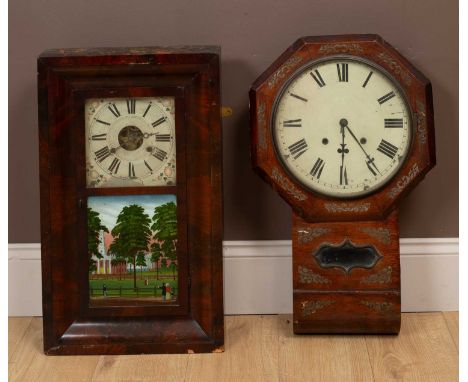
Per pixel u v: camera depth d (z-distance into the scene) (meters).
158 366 3.01
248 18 3.24
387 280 3.11
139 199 3.05
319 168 3.07
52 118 3.00
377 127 3.05
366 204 3.09
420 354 3.06
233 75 3.27
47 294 3.07
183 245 3.06
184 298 3.08
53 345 3.09
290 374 2.94
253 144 3.08
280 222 3.37
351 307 3.13
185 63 2.96
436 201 3.34
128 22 3.24
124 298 3.10
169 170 3.04
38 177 3.35
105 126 3.02
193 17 3.24
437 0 3.22
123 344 3.08
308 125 3.06
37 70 3.00
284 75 3.04
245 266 3.39
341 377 2.92
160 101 3.00
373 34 3.09
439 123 3.29
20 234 3.39
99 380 2.92
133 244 3.07
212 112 2.97
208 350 3.08
